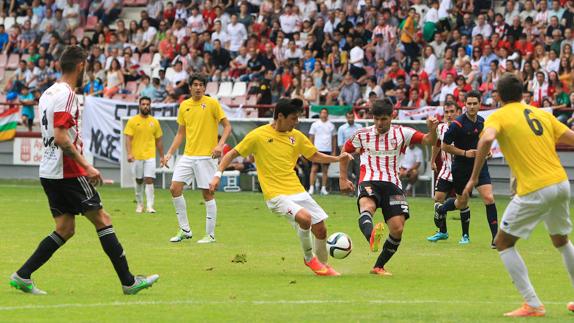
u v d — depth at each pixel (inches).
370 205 1112.2
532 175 820.6
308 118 2598.4
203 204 2154.3
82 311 839.7
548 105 2397.9
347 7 2989.7
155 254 1298.0
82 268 1140.5
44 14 3513.8
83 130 2787.9
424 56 2751.0
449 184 1478.8
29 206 2058.3
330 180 2512.3
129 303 885.2
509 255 831.7
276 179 1115.9
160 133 1953.7
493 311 851.4
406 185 2440.9
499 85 850.1
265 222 1765.5
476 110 1400.1
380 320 800.3
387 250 1111.6
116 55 3221.0
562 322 792.3
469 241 1485.0
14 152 2915.8
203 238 1478.8
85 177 918.4
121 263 930.7
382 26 2854.3
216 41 3034.0
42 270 1120.8
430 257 1293.1
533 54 2568.9
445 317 815.7
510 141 829.8
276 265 1194.0
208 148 1469.0
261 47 3009.4
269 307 868.0
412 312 842.8
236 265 1191.6
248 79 2942.9
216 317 813.2
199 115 1470.2
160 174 2667.3
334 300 912.3
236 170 2576.3
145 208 2044.8
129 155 1934.1
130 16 3528.5
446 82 2544.3
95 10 3533.5
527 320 801.6
